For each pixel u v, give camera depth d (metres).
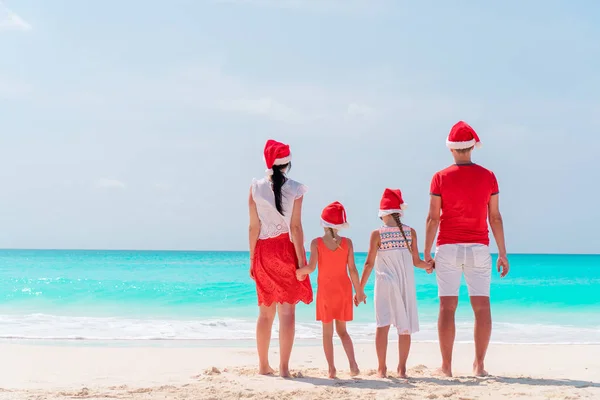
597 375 6.01
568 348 9.04
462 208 5.43
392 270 5.55
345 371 6.05
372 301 17.31
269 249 5.36
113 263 51.44
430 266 5.65
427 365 7.22
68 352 7.99
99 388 4.94
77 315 14.54
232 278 27.75
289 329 5.34
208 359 7.52
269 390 4.68
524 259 90.31
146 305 16.73
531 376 5.86
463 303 17.70
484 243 5.47
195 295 19.12
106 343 9.66
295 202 5.35
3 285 22.17
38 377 5.89
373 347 9.02
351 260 5.66
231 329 11.84
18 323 12.47
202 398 4.38
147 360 7.38
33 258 69.62
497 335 11.55
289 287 5.36
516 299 19.39
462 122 5.66
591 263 66.62
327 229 5.62
